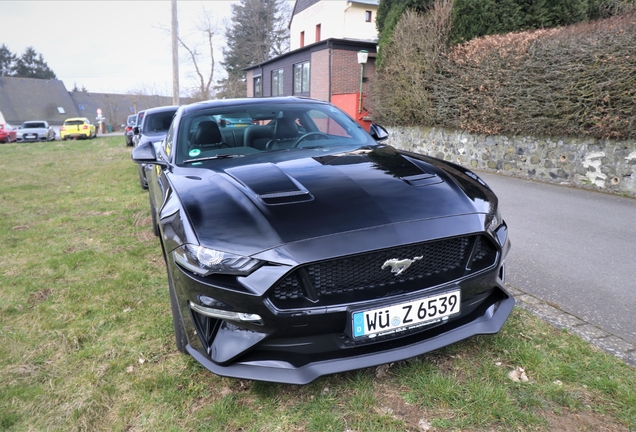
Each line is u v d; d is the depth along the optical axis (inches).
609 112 241.3
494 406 76.7
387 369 88.7
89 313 122.2
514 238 174.1
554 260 148.7
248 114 131.4
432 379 83.9
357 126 139.8
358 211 80.1
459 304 80.6
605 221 192.2
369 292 75.9
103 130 2028.8
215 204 85.0
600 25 261.7
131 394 86.3
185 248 78.5
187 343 85.7
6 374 94.8
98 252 174.6
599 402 77.0
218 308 75.2
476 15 357.1
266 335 73.5
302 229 75.6
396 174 95.6
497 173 324.8
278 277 71.2
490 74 320.5
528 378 84.0
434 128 397.7
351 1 940.0
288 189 87.3
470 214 84.5
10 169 474.3
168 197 98.3
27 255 175.6
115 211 248.8
